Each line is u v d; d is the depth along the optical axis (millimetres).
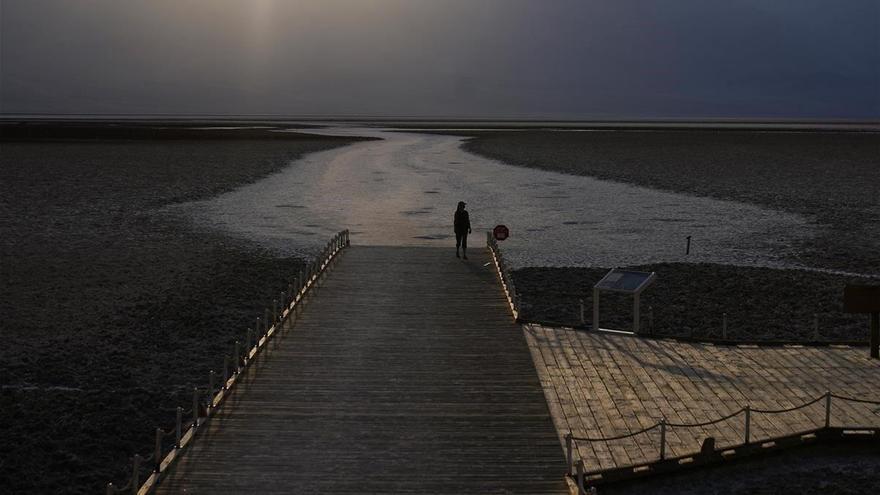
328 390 19172
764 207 54562
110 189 63281
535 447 16250
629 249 40219
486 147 115625
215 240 42062
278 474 15086
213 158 93188
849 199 58594
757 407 18453
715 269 35375
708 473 16188
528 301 30297
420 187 66500
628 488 15625
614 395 19094
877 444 17250
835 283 32906
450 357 21625
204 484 14703
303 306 26703
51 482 16594
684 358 21906
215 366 23219
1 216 49625
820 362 21766
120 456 17766
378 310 26188
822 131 180000
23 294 30656
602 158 96062
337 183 69188
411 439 16562
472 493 14461
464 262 34031
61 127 161375
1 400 20438
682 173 78000
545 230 45719
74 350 24281
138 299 30062
